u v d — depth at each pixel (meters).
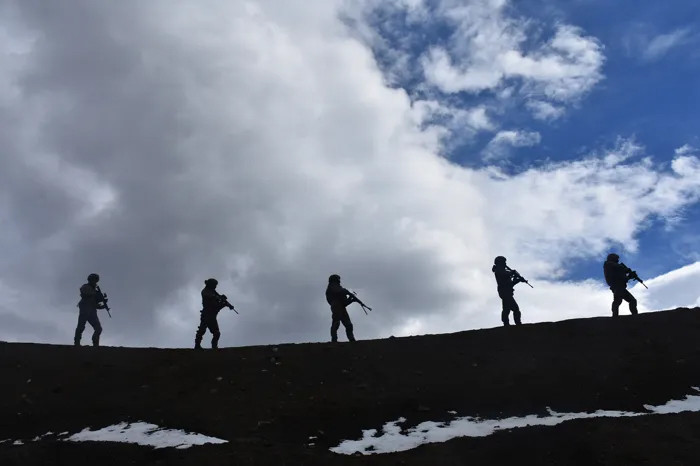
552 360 14.79
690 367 13.84
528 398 12.85
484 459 9.98
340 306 18.08
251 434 11.53
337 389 13.77
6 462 9.99
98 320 18.30
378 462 9.96
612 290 18.52
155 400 13.25
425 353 15.83
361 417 12.35
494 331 17.20
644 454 9.73
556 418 11.84
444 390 13.48
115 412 12.62
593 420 11.10
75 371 14.84
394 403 12.93
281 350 16.39
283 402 13.09
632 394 12.77
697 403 12.18
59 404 12.98
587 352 15.16
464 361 15.12
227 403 13.05
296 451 10.38
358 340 17.31
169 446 10.77
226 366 15.23
